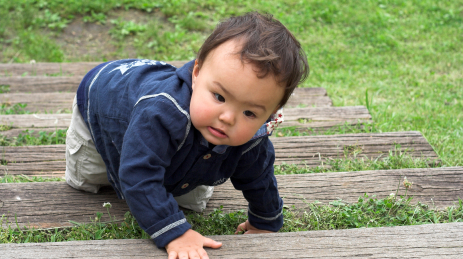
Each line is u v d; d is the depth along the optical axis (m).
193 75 1.82
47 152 3.21
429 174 2.88
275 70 1.61
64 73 5.78
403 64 6.95
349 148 3.44
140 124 1.76
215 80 1.63
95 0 8.03
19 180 2.87
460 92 5.75
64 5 7.87
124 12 7.98
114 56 6.93
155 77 1.99
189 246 1.78
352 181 2.83
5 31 7.18
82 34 7.40
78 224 2.33
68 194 2.55
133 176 1.74
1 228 2.22
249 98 1.61
